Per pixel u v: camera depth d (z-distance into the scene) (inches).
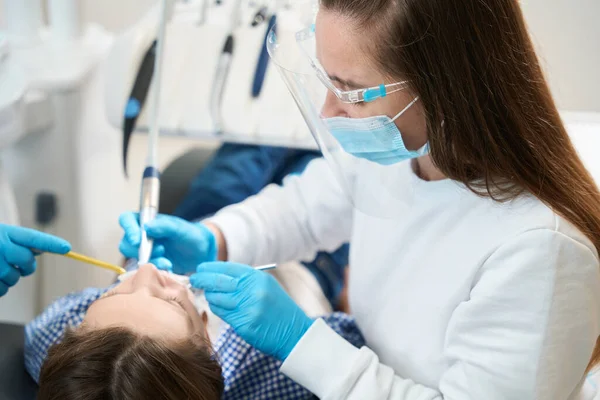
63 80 65.9
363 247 44.9
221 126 59.8
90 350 34.9
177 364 35.3
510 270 35.5
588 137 62.6
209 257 50.0
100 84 72.9
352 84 36.1
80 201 72.9
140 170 86.4
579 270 35.1
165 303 39.0
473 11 32.6
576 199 36.5
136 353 34.6
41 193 70.7
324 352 39.3
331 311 59.7
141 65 60.3
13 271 42.9
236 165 65.0
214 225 51.4
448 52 33.0
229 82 59.9
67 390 34.3
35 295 70.2
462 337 37.7
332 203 52.1
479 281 37.3
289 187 55.1
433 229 40.3
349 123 37.1
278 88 59.4
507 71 34.1
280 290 41.5
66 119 68.3
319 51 36.4
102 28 84.0
